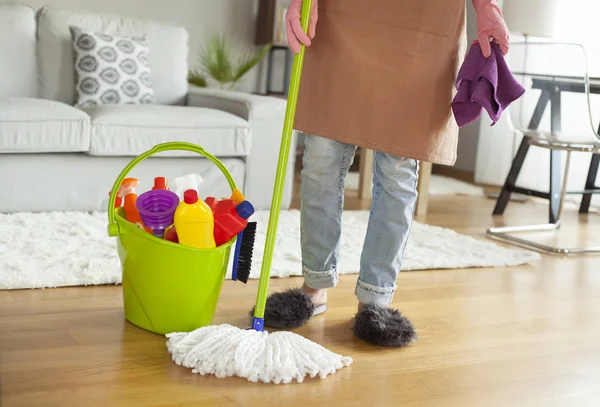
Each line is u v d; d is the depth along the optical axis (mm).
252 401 1470
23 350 1638
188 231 1723
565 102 3316
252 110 3428
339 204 1927
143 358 1639
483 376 1717
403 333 1851
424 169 3812
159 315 1773
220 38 5445
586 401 1618
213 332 1624
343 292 2318
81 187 3109
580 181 4676
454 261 2820
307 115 1853
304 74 1864
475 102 1781
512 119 3566
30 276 2119
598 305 2443
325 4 1837
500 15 1789
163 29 3828
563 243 3445
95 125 3070
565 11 4641
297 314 1914
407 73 1792
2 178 2955
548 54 3336
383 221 1877
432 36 1792
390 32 1795
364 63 1801
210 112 3379
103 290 2133
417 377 1675
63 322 1838
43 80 3502
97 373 1541
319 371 1619
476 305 2322
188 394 1476
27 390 1436
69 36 3559
